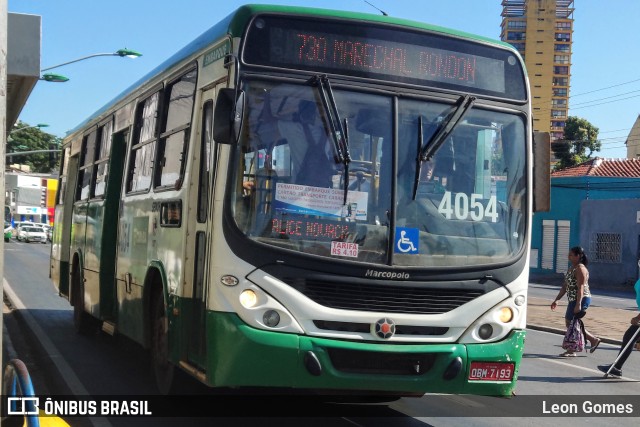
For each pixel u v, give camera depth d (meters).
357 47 6.44
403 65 6.54
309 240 6.05
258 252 5.93
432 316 6.18
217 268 5.99
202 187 6.72
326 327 5.96
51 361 10.23
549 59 168.25
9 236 63.56
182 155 7.36
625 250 40.25
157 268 7.87
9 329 13.75
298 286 5.95
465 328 6.28
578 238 44.09
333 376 5.90
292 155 6.14
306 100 6.24
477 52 6.80
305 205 6.09
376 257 6.14
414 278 6.17
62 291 14.02
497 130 6.73
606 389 10.23
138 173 9.20
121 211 9.79
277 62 6.25
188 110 7.39
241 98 5.88
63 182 14.99
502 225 6.61
